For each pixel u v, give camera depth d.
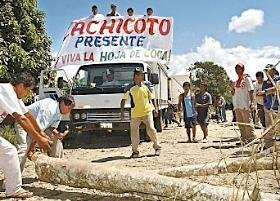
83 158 9.88
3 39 17.20
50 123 6.64
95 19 14.23
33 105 6.60
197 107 13.01
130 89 9.66
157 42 14.05
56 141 6.92
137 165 8.52
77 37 14.13
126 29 14.13
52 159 6.05
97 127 11.87
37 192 6.18
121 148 11.59
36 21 19.20
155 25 14.10
